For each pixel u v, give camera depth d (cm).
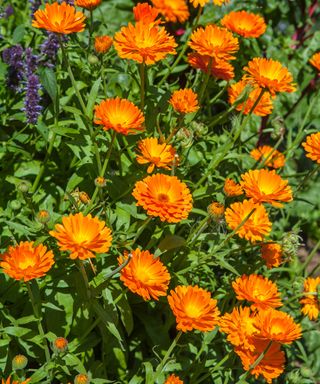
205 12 196
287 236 150
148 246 147
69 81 164
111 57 171
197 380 150
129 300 152
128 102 138
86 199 143
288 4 202
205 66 156
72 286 146
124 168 156
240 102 158
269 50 197
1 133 160
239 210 144
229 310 154
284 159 172
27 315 147
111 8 200
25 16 177
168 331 162
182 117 149
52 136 157
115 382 150
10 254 130
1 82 164
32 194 152
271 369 138
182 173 156
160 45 145
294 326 134
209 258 150
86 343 146
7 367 144
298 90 199
